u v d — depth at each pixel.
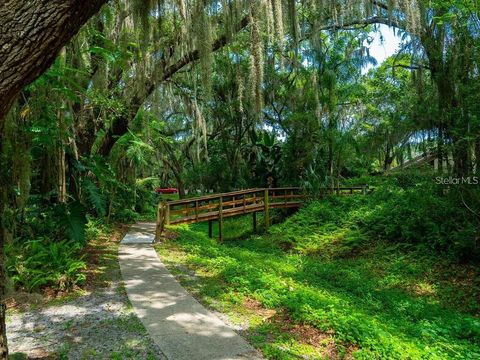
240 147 21.41
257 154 19.73
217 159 21.88
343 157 18.19
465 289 7.97
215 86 18.38
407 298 7.61
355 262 10.46
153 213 19.88
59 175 7.44
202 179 22.14
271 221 16.84
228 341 3.84
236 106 17.67
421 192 11.73
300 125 16.98
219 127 22.06
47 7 1.65
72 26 1.78
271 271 7.96
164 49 10.82
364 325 4.21
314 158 16.92
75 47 8.07
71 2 1.69
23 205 6.41
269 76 16.86
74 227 6.81
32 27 1.65
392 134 16.45
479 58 9.19
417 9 10.40
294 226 14.47
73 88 8.15
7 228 6.32
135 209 19.20
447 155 10.51
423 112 11.51
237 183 20.70
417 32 10.95
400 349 3.80
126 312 4.69
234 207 14.23
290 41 14.20
